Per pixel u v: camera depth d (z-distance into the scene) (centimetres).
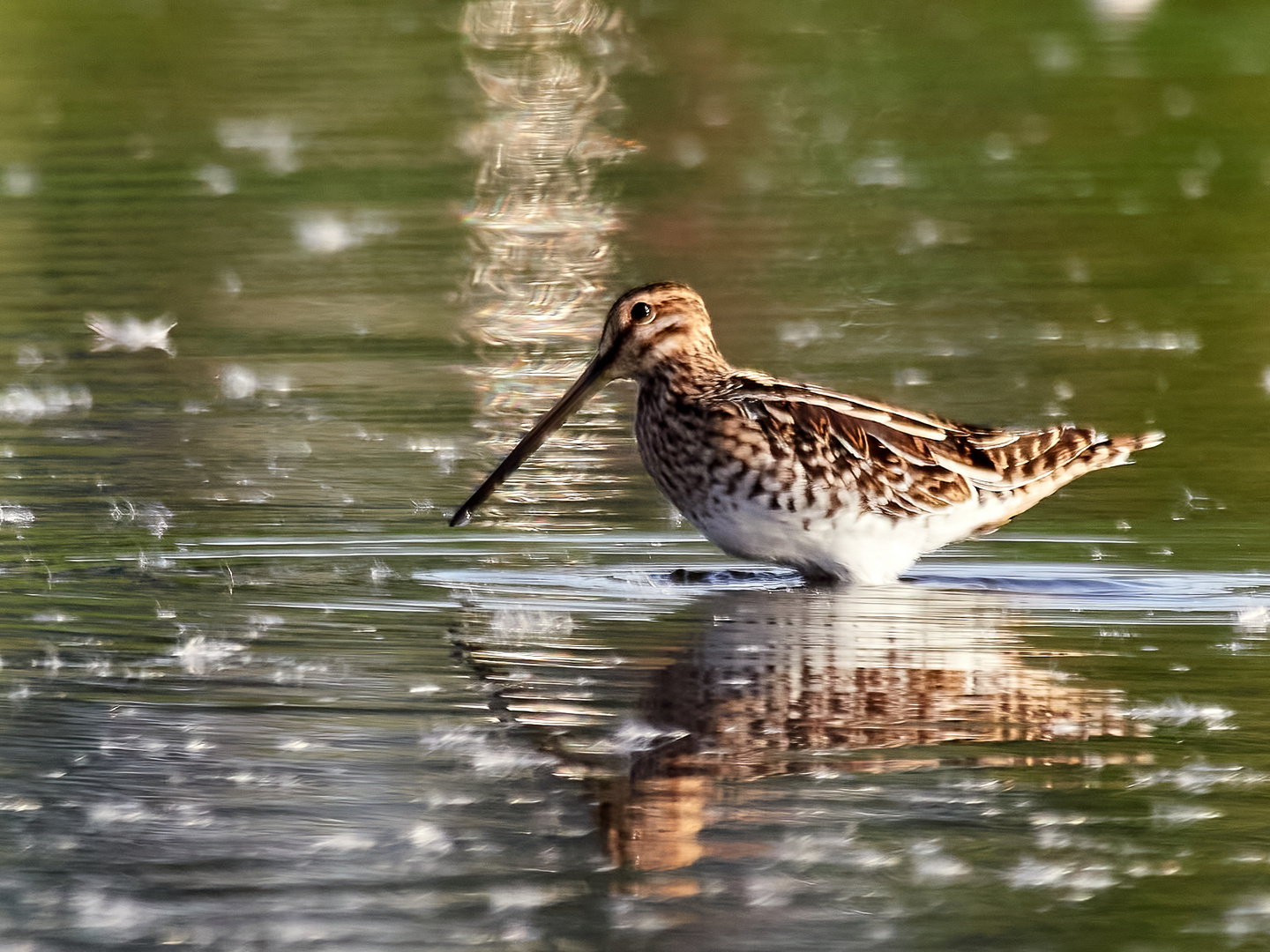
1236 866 776
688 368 1264
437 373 1748
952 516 1225
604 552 1271
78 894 750
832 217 2336
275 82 3081
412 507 1355
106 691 973
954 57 3306
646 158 2653
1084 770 873
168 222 2300
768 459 1207
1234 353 1762
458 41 3456
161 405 1622
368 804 835
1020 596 1171
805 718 938
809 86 3098
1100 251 2169
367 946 708
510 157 2644
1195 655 1041
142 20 3591
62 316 1914
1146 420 1544
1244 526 1295
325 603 1134
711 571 1236
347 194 2444
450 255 2188
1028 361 1742
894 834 805
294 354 1800
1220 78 3105
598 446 1541
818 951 705
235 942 711
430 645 1055
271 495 1371
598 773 868
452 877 768
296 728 923
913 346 1797
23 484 1389
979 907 741
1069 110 2906
